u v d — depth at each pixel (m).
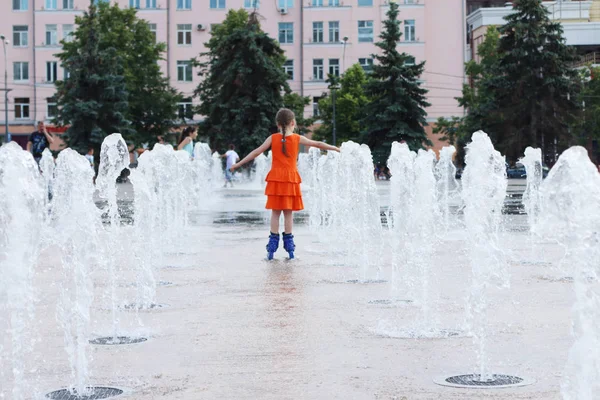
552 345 6.17
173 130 73.94
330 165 19.16
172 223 15.90
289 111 12.09
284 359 5.79
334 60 81.31
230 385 5.10
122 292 9.00
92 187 6.39
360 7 80.69
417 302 8.21
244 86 62.06
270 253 12.19
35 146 25.09
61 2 80.19
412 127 66.44
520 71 60.94
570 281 9.62
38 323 7.17
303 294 8.78
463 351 6.01
